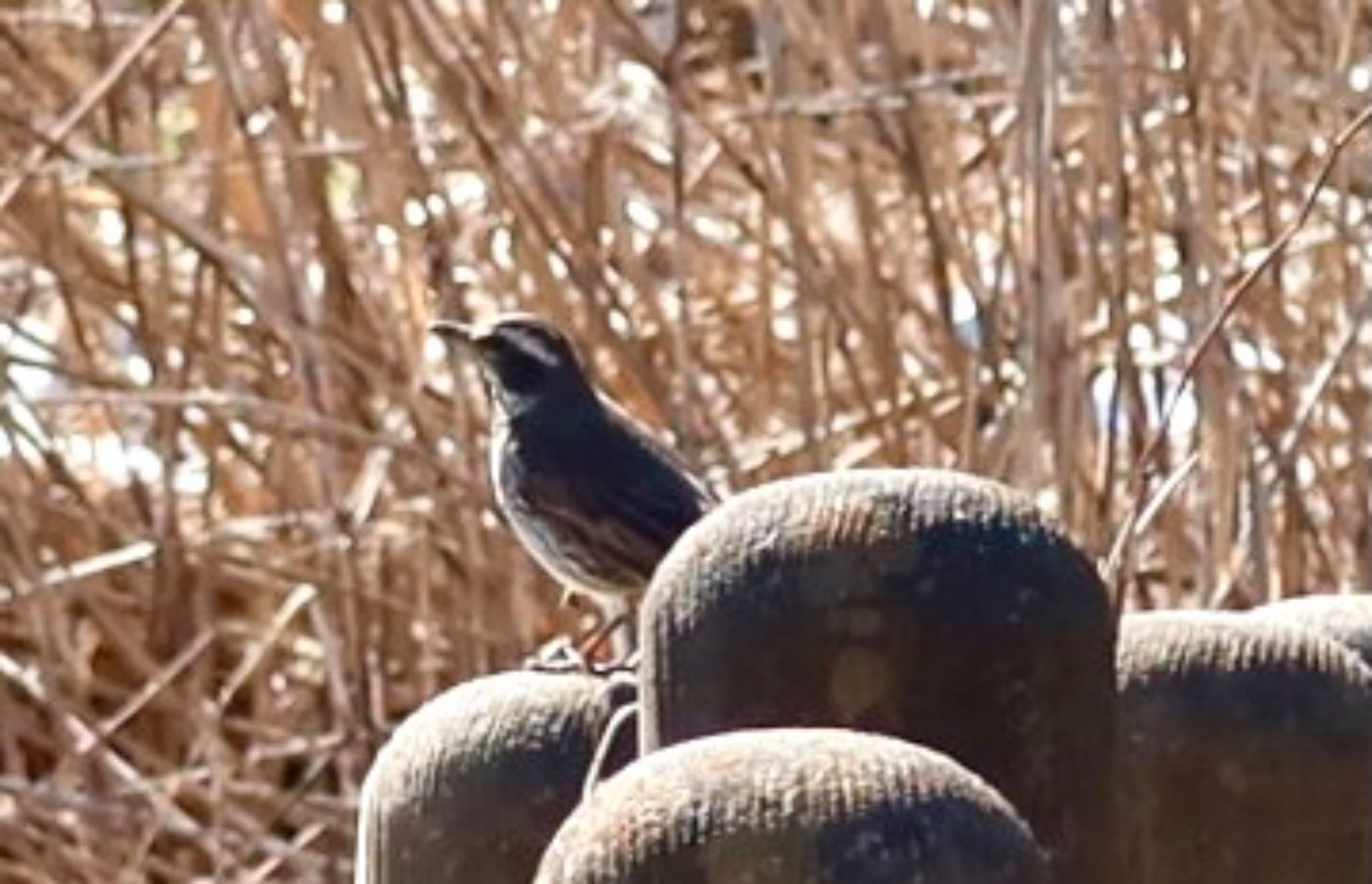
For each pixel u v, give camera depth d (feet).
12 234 39.11
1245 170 38.40
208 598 38.78
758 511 14.73
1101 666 14.97
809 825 12.75
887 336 36.91
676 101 37.35
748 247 40.14
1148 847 16.94
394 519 38.63
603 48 38.91
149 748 39.55
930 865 12.69
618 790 13.12
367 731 38.09
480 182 38.81
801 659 14.52
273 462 39.42
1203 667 16.98
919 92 36.94
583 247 37.22
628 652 30.94
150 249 40.78
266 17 37.27
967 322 40.34
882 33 36.81
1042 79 34.94
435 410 37.99
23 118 37.65
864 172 37.37
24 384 41.27
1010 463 35.78
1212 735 16.92
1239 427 35.96
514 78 38.01
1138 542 34.55
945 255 37.06
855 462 37.24
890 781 12.84
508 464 31.42
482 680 19.39
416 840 16.80
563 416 31.30
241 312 40.32
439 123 38.11
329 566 37.96
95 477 41.04
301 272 37.78
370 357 37.96
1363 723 17.15
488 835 16.61
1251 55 37.42
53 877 37.04
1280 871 17.06
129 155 39.14
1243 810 16.99
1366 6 39.01
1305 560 36.70
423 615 38.14
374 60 37.17
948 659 14.52
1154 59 37.73
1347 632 18.65
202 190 41.78
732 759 13.00
